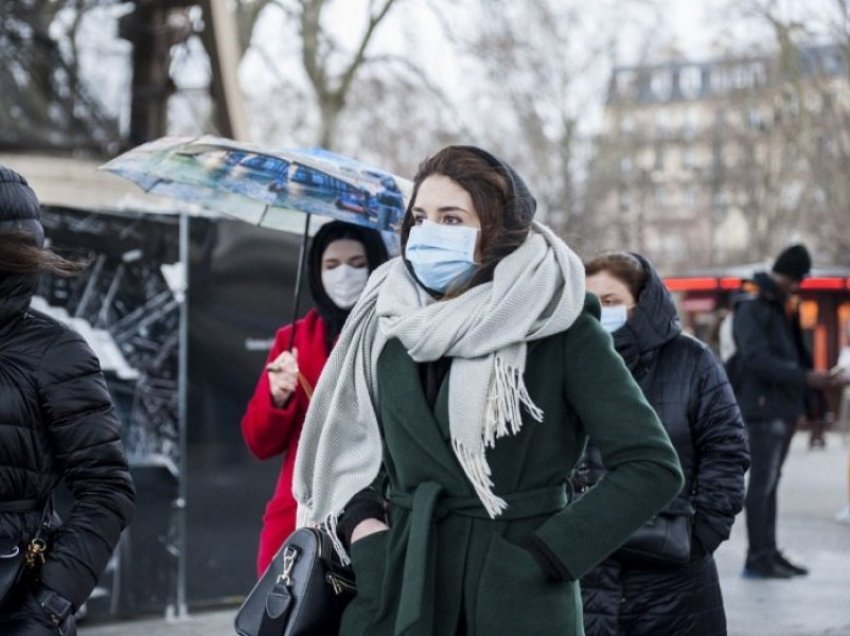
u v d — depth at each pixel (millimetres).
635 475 3283
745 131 66250
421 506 3348
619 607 4875
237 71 18172
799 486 18000
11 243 3822
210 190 6117
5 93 15938
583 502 3291
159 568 8453
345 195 5215
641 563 4867
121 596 8328
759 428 10484
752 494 10602
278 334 5648
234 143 5406
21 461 3809
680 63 67062
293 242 8805
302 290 8742
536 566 3258
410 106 41750
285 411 5285
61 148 16062
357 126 45594
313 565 3570
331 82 34406
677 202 87438
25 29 16359
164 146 5496
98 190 14922
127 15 16969
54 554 3787
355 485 3596
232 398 8648
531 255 3400
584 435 3475
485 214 3434
